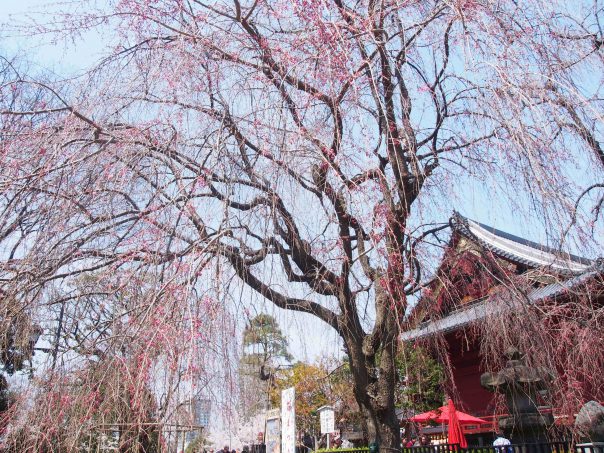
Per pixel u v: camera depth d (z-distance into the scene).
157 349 2.74
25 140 3.74
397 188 4.03
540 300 5.25
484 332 5.64
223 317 3.03
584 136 3.87
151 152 3.64
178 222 3.27
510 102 3.39
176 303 2.84
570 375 5.50
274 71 3.94
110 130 3.88
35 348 3.51
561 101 3.78
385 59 4.27
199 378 2.82
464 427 12.73
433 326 4.60
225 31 4.28
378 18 4.23
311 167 3.84
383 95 4.28
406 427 7.15
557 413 5.75
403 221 3.96
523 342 5.03
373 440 4.50
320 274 3.96
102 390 2.90
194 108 3.89
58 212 3.45
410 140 4.29
